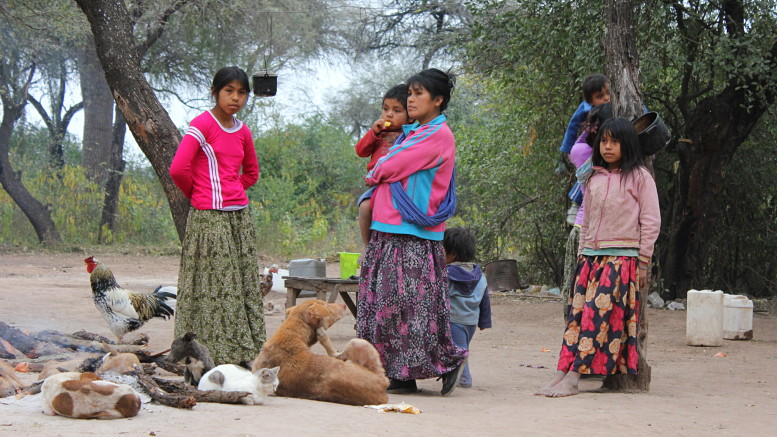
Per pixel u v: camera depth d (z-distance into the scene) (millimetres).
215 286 5527
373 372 4758
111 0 6949
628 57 6270
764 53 11773
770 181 14148
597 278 5648
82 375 3867
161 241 25359
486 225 15812
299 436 3502
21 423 3520
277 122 29453
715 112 12766
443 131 5242
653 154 5891
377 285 5227
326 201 30688
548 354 8086
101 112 25672
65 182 24625
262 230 24031
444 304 5293
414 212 5137
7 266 18219
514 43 12727
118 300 6766
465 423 4176
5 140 22984
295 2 26125
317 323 4906
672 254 13562
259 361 4746
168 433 3432
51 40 21422
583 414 4684
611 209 5625
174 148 6836
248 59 26781
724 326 9477
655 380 6418
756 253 14500
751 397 5625
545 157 14273
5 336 6227
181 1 21750
